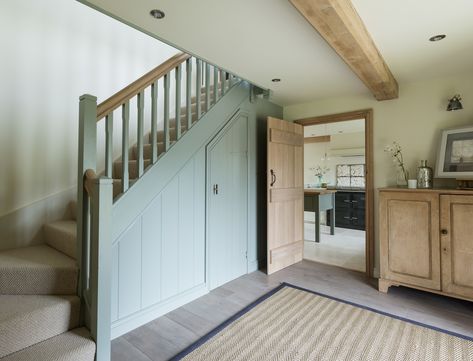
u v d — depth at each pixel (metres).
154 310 2.26
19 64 2.30
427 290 2.49
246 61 2.41
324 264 3.72
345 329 2.07
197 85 2.67
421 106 2.97
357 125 6.13
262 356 1.76
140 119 2.17
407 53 2.30
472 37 2.04
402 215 2.63
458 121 2.77
